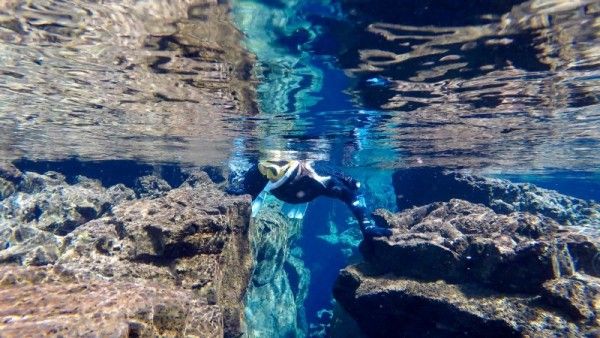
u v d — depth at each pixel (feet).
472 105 31.63
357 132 41.19
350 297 30.40
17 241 31.81
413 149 53.47
